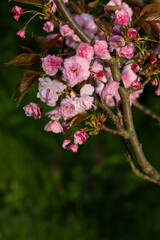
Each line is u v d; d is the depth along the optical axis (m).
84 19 1.52
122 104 1.35
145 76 1.30
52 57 1.12
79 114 1.19
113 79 1.31
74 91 1.19
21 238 3.60
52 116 1.22
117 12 1.20
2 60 5.59
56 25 1.50
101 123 1.29
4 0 5.89
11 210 4.22
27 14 5.77
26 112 1.23
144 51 1.29
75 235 3.64
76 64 1.12
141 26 1.27
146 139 4.62
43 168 4.62
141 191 4.03
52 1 1.26
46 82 1.13
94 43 1.24
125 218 3.84
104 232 3.76
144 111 2.00
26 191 4.43
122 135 1.36
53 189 4.41
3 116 5.04
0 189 4.48
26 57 1.20
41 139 4.88
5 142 4.77
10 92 5.28
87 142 4.77
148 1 1.37
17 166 4.62
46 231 3.77
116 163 4.35
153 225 3.70
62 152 4.79
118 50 1.33
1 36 5.75
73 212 4.05
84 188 4.26
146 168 1.50
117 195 4.02
